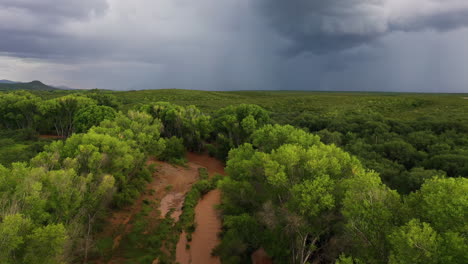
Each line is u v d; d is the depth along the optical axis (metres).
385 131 49.47
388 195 12.45
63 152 23.86
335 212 16.00
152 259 21.81
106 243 22.95
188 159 53.12
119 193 29.75
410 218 11.34
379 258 11.35
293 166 17.19
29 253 12.45
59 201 16.77
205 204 33.06
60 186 16.81
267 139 29.42
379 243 11.33
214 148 55.06
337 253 16.55
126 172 30.45
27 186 14.68
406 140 43.72
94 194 20.02
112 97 101.44
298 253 18.80
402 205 12.00
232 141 48.94
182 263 21.98
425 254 8.63
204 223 28.33
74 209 18.00
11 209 13.41
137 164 33.25
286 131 28.25
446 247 8.70
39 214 14.58
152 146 37.28
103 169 24.86
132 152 30.84
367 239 11.75
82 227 19.89
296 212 15.98
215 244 24.58
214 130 57.00
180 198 34.81
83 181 18.81
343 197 15.38
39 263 12.57
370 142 45.62
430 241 8.64
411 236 9.03
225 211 27.39
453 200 9.40
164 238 24.97
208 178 42.50
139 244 23.72
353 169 16.95
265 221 18.39
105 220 26.52
